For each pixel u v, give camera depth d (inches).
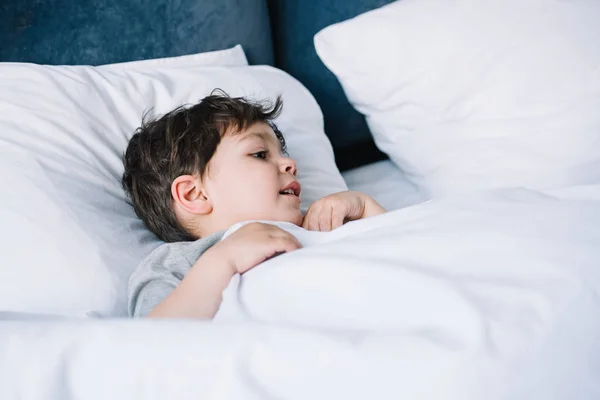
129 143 38.9
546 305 21.1
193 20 48.9
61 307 31.4
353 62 45.8
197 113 38.1
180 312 27.7
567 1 41.9
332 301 23.3
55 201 33.9
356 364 18.8
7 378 19.7
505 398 19.0
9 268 31.7
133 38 47.0
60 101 38.0
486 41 42.3
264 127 38.4
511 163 40.6
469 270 23.2
